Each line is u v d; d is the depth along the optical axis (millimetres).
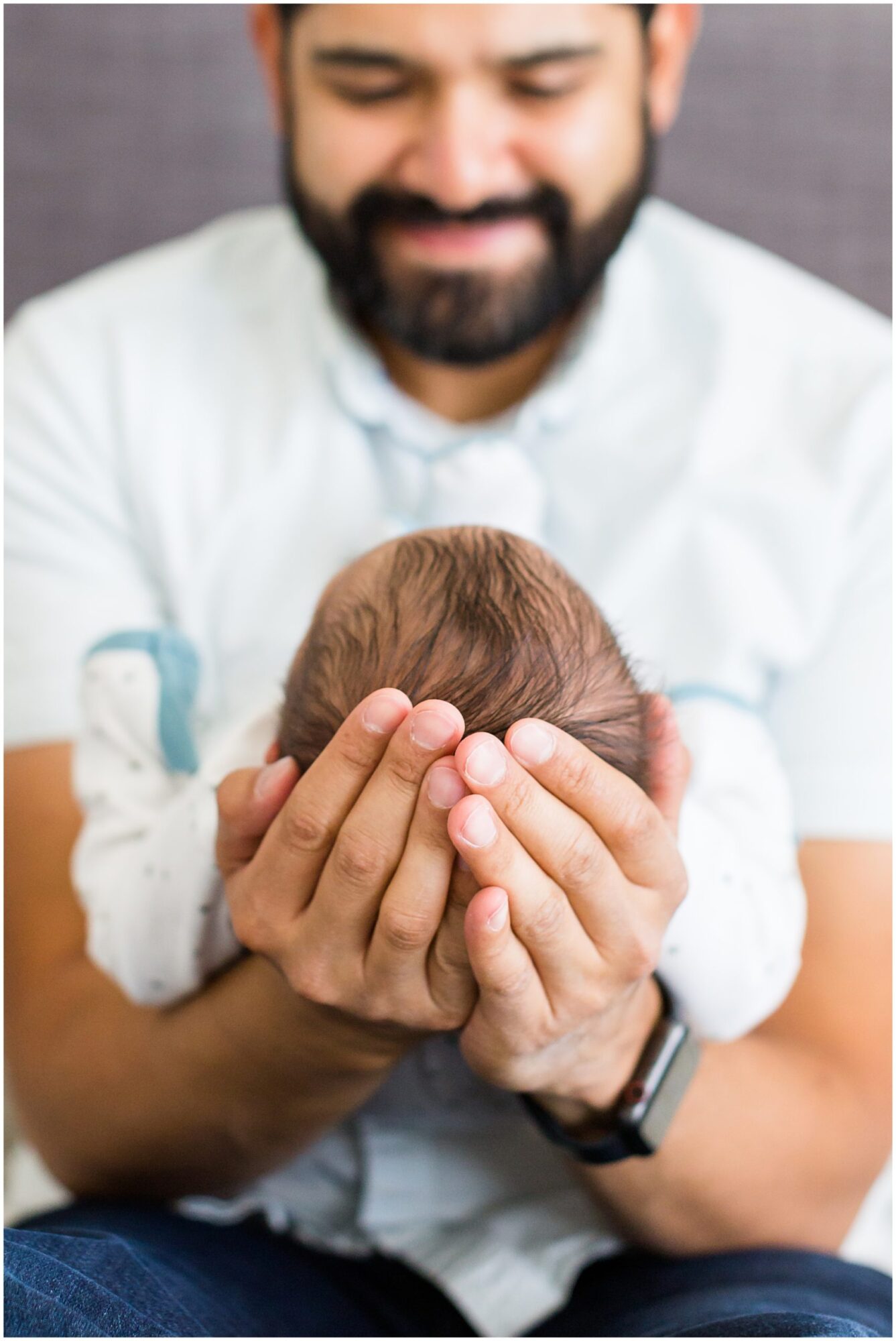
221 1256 751
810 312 1091
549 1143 861
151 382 1064
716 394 1025
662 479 1007
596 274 970
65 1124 796
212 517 1035
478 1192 866
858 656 971
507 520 945
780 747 969
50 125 1316
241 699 973
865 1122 801
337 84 880
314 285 1073
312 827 583
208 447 1053
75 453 1058
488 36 837
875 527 1001
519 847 563
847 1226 810
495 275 925
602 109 893
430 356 982
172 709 814
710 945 682
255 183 1327
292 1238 836
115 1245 639
